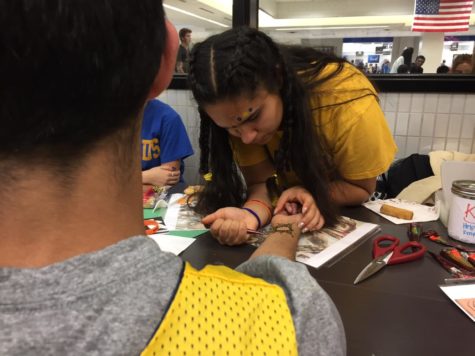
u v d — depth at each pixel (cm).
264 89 91
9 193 26
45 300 25
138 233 31
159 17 27
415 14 283
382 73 206
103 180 27
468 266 77
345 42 531
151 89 29
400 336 59
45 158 25
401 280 75
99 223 28
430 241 92
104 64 25
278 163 109
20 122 24
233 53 87
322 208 101
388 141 113
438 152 187
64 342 24
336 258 83
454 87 192
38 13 22
